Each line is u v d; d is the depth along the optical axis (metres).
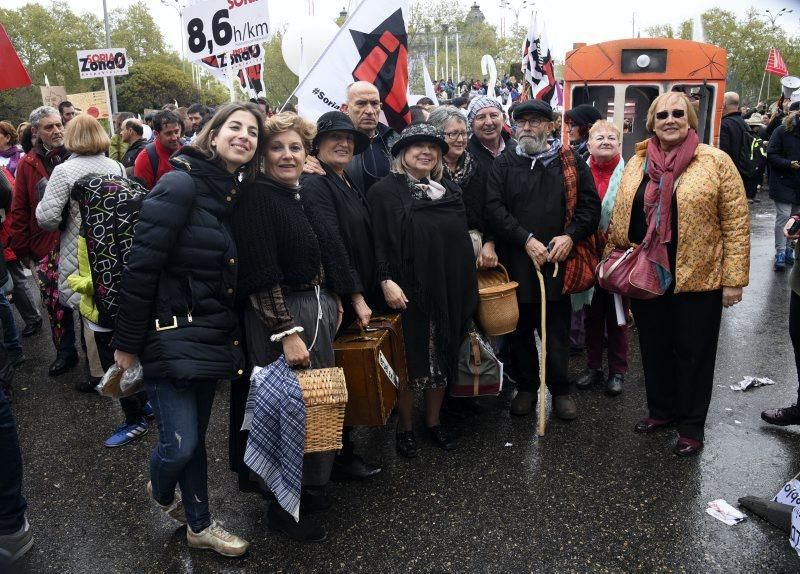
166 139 4.79
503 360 4.69
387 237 3.39
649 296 3.53
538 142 3.77
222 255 2.51
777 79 25.00
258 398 2.57
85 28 47.56
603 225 4.28
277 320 2.66
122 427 3.94
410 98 8.77
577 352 5.20
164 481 2.62
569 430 3.85
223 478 3.47
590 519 2.97
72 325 4.99
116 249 3.02
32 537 2.93
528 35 7.93
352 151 3.33
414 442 3.65
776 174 7.14
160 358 2.43
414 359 3.46
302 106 4.55
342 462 3.39
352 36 4.47
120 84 31.22
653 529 2.88
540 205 3.76
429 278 3.42
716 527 2.87
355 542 2.87
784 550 2.71
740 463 3.41
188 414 2.54
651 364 3.73
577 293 3.96
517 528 2.92
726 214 3.33
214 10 5.19
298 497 2.62
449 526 2.96
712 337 3.45
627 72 7.99
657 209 3.41
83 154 3.98
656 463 3.43
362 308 3.20
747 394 4.24
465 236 3.55
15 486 2.72
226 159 2.52
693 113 3.38
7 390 3.74
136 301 2.38
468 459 3.56
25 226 4.78
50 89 13.70
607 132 4.41
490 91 10.55
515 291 3.75
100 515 3.13
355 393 3.11
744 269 3.31
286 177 2.74
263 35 5.07
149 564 2.76
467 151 4.08
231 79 5.25
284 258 2.75
